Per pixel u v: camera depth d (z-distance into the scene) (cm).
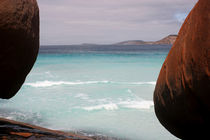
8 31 205
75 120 653
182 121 148
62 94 990
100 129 589
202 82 121
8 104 810
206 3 127
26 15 225
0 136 219
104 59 3172
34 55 249
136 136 549
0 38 205
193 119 138
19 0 218
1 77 223
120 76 1584
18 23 213
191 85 128
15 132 239
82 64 2409
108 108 766
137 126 612
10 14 206
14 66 224
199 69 121
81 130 579
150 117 682
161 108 167
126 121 647
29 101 859
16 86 247
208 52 117
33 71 1784
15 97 916
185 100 136
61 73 1705
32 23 235
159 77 171
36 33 247
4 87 235
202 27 124
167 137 544
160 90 164
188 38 135
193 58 126
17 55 221
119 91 1059
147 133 568
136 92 1035
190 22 139
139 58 3334
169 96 151
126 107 779
